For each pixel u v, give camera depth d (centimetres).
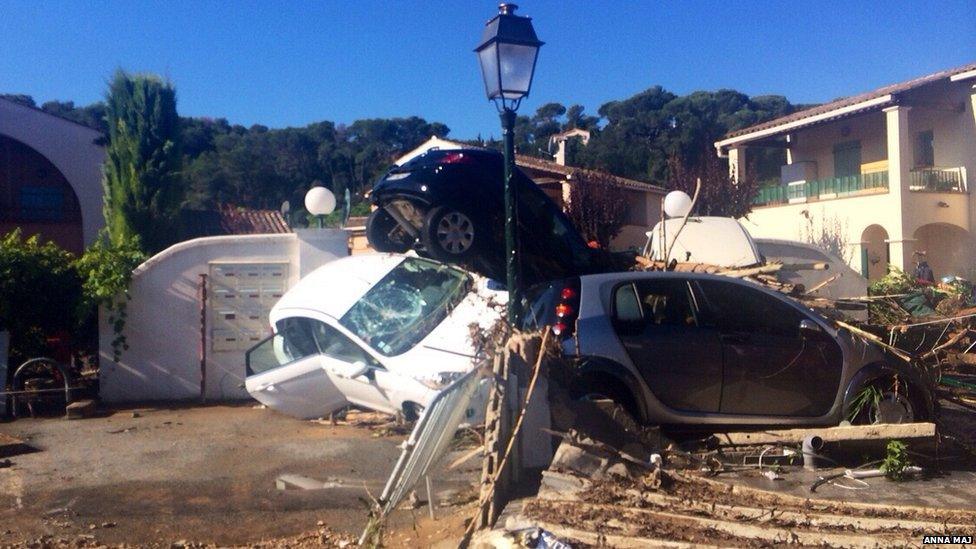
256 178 5191
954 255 2316
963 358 913
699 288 771
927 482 680
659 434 697
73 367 1320
